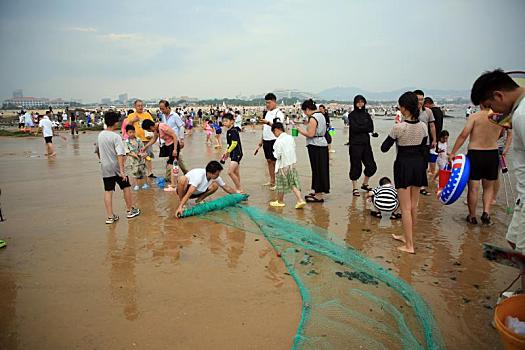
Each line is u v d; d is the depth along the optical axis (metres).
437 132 9.58
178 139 10.30
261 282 4.62
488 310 3.99
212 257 5.37
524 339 2.62
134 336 3.55
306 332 3.54
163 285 4.54
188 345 3.41
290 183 7.76
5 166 13.46
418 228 6.53
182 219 7.09
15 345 3.43
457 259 5.27
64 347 3.40
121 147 6.77
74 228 6.61
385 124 44.44
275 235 6.07
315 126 7.82
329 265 5.02
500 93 3.61
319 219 7.08
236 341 3.47
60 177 11.33
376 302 4.10
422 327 3.67
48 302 4.17
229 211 7.53
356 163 8.59
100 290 4.43
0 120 47.94
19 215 7.38
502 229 6.46
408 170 5.35
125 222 6.94
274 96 9.39
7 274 4.84
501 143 8.34
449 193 5.76
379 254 5.46
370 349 3.31
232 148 8.58
